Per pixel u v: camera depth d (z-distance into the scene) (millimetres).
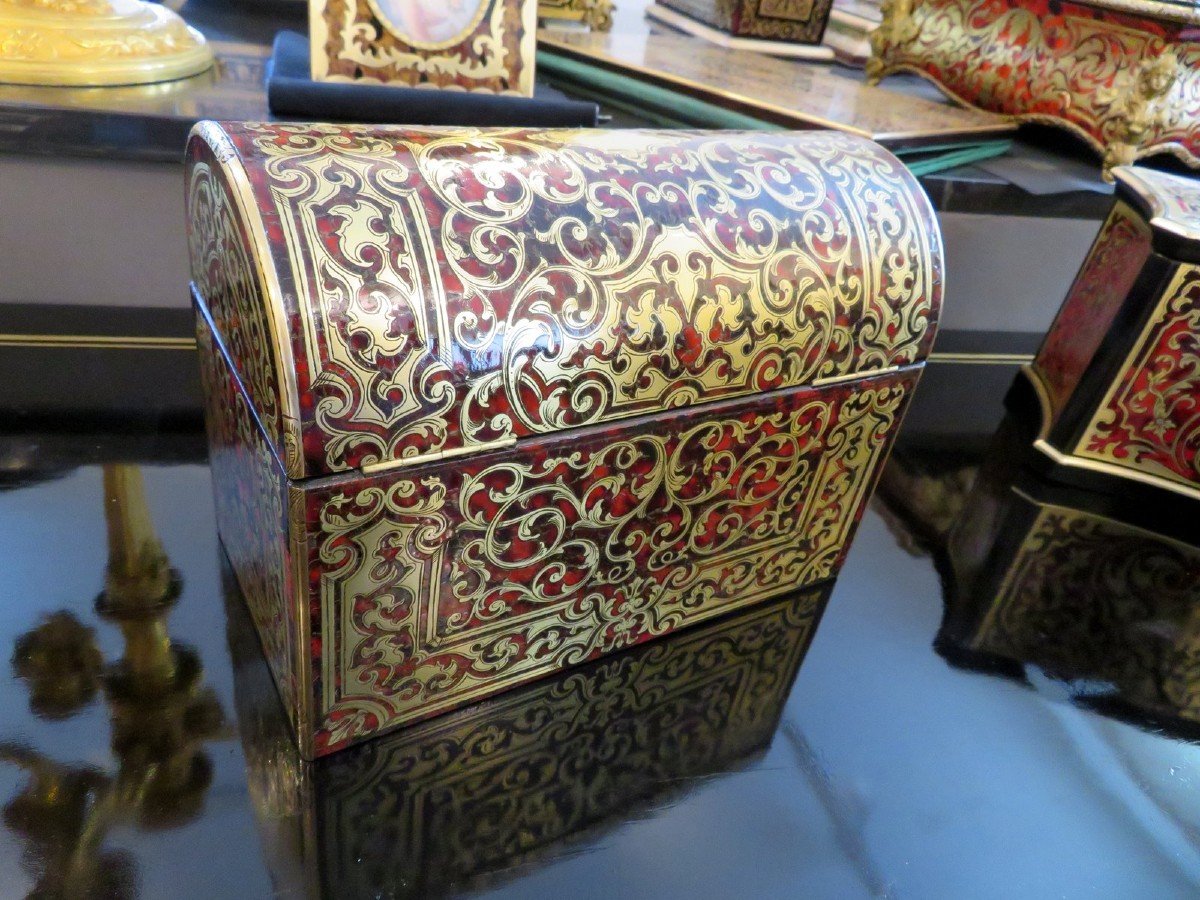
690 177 668
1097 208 1396
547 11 1656
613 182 632
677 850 633
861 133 1134
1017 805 709
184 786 624
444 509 585
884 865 645
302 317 493
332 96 1024
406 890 579
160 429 1015
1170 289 991
